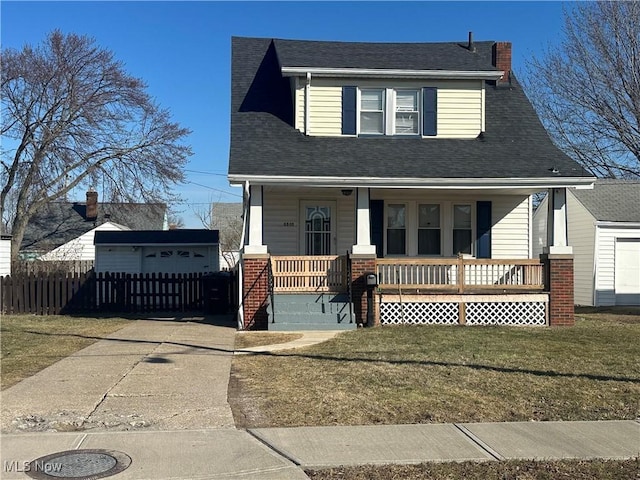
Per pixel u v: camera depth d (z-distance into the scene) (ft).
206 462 17.84
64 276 60.64
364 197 48.73
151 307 62.28
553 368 31.19
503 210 57.93
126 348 37.45
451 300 49.47
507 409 23.76
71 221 124.06
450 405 24.16
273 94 60.44
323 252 56.65
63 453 18.45
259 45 68.18
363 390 26.32
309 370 30.50
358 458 18.26
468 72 55.21
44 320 54.03
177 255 96.37
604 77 74.23
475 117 56.90
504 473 17.19
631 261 75.20
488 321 49.70
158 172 104.73
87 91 99.71
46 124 98.73
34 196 101.45
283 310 47.62
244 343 39.60
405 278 50.24
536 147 54.90
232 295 60.44
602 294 74.43
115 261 95.35
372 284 47.26
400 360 33.04
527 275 50.08
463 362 32.53
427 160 51.26
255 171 46.83
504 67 64.28
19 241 100.94
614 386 27.37
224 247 160.25
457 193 57.06
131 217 135.85
